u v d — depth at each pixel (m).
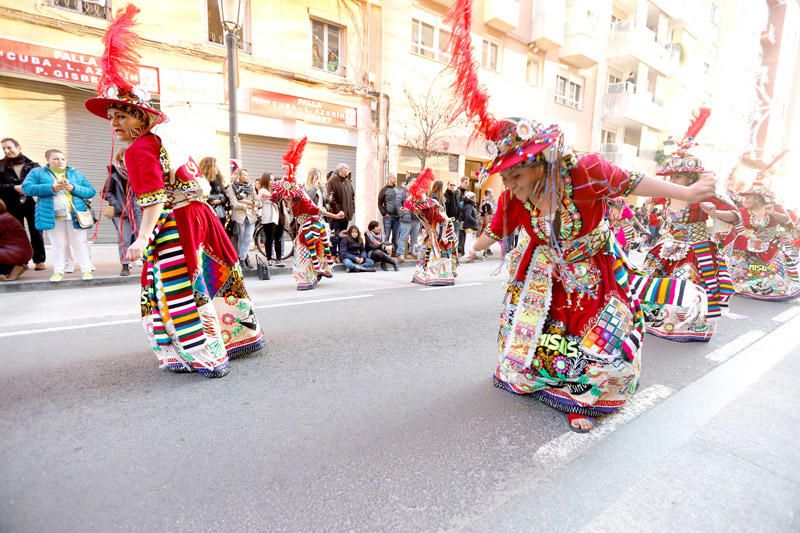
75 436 2.20
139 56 2.57
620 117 19.12
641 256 11.77
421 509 1.74
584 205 2.09
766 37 28.23
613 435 2.37
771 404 2.81
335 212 8.10
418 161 13.88
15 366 3.07
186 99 9.39
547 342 2.45
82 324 4.10
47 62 8.02
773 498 1.88
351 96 12.10
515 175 2.10
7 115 8.00
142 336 3.77
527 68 16.12
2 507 1.68
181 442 2.18
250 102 10.38
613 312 2.27
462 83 2.05
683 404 2.78
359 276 7.59
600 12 17.38
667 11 20.44
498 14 13.85
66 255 6.36
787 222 5.31
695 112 3.55
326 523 1.65
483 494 1.85
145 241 2.42
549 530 1.64
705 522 1.72
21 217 6.24
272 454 2.10
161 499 1.76
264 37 10.53
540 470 2.03
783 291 6.03
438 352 3.64
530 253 2.49
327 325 4.32
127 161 2.46
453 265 6.86
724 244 6.00
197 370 2.93
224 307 3.22
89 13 8.39
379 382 2.98
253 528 1.62
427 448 2.18
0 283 5.47
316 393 2.78
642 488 1.92
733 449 2.26
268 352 3.50
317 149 11.80
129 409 2.49
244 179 7.39
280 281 6.84
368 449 2.16
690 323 4.03
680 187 2.04
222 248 3.09
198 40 9.61
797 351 3.93
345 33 11.89
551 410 2.63
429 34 13.59
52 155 5.61
